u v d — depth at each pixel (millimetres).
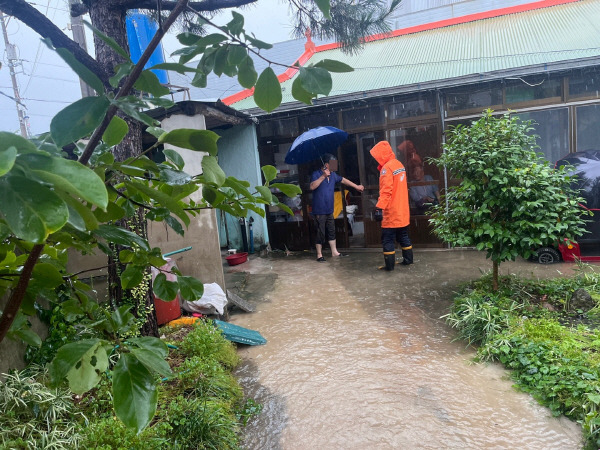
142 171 999
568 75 6957
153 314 4137
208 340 3979
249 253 9117
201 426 2816
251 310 5605
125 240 1047
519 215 4684
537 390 3260
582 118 7059
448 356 3988
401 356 4051
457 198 5254
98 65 3432
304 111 8414
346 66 1022
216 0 3518
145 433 2572
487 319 4207
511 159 4688
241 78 1178
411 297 5637
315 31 3775
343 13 3756
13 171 566
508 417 3018
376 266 7328
